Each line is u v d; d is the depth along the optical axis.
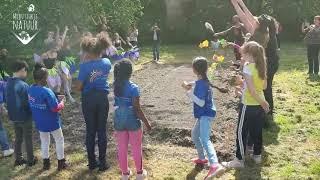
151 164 4.21
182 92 7.44
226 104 6.25
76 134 5.20
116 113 3.69
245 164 4.17
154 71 10.22
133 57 10.98
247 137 4.23
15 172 4.15
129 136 3.72
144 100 6.80
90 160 4.11
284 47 16.86
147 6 20.09
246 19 4.77
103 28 9.67
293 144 4.75
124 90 3.62
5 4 9.97
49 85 6.48
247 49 3.86
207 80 3.85
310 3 19.16
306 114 5.95
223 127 5.23
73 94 7.53
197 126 3.98
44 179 3.96
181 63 12.10
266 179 3.82
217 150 4.46
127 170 3.78
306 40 9.09
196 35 20.58
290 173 3.96
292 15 19.88
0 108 4.80
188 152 4.53
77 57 8.50
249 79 3.82
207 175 3.78
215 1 20.50
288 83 8.17
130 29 14.83
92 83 3.92
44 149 4.16
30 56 9.43
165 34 20.56
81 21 11.22
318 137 4.99
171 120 5.55
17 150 4.34
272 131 5.18
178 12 20.62
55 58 6.80
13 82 4.23
